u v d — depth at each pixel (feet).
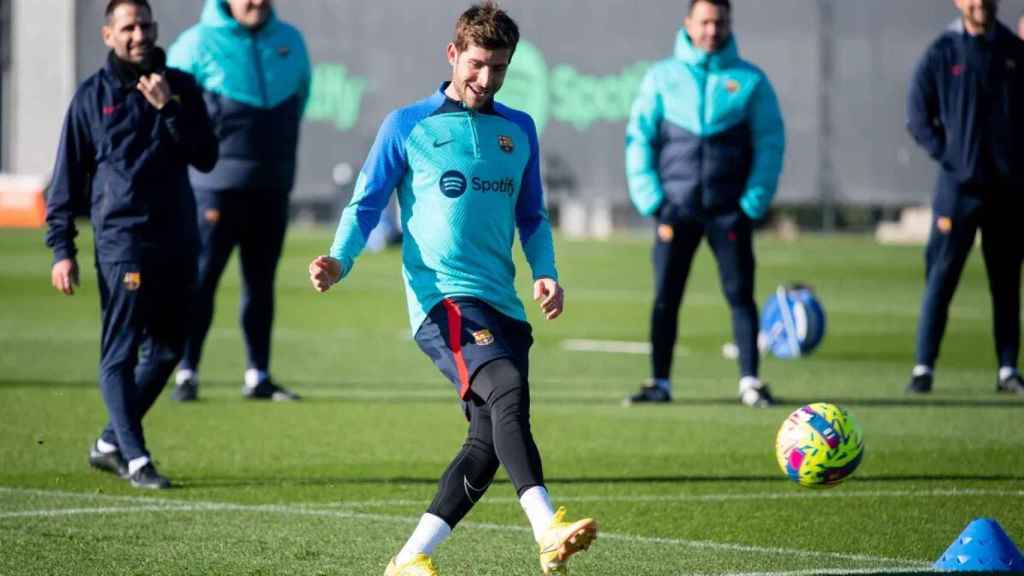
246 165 132.05
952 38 135.85
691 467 102.68
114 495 91.61
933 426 120.67
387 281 264.52
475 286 67.62
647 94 133.08
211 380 149.38
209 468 101.65
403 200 68.85
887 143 355.97
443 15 356.18
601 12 356.79
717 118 131.03
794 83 355.97
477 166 68.18
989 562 70.79
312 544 78.54
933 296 140.46
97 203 93.71
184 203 95.30
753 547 78.28
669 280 135.13
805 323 173.99
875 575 71.10
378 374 156.87
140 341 95.20
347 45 358.43
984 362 169.68
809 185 358.02
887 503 90.02
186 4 339.16
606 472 100.83
